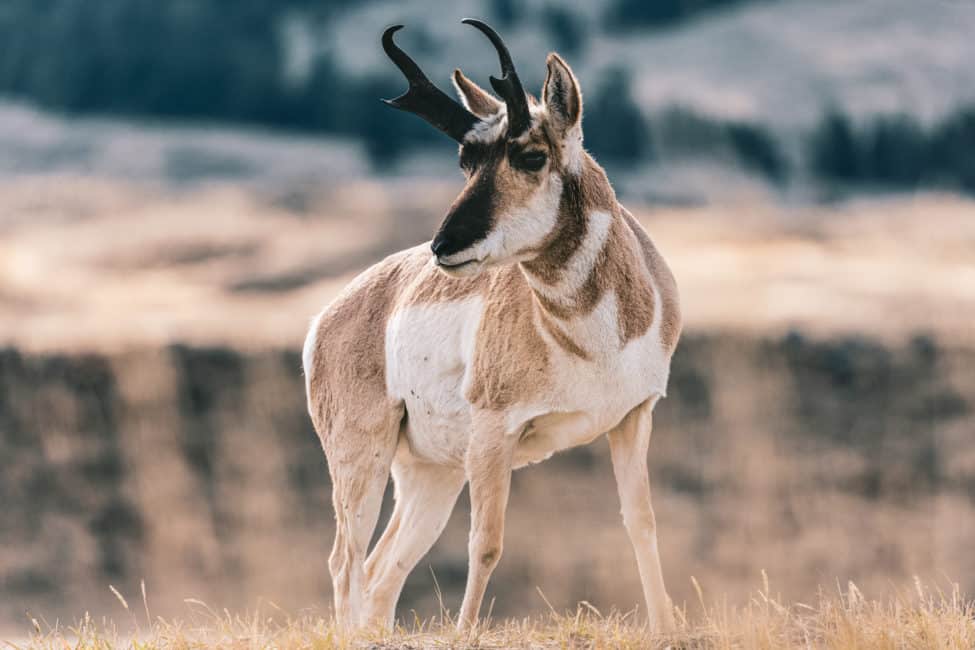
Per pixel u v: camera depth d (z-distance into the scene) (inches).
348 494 1240.2
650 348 1082.7
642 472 1096.2
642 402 1096.2
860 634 950.4
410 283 1225.4
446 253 1011.3
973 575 3024.1
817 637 995.9
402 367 1200.2
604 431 1105.4
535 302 1077.8
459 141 1053.8
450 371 1157.1
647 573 1088.2
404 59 1058.1
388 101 1058.1
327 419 1277.1
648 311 1080.8
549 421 1104.2
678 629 1053.2
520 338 1088.8
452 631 1062.4
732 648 968.3
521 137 1023.6
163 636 1090.7
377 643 1022.4
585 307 1053.8
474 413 1120.8
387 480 1240.2
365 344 1246.3
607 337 1060.5
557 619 1082.7
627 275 1069.8
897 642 964.6
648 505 1095.0
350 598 1221.7
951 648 949.8
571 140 1038.4
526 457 1158.3
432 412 1176.2
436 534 1289.4
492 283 1130.0
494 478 1102.4
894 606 1075.9
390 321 1226.0
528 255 1040.2
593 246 1051.9
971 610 1067.9
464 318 1149.1
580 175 1048.2
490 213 1019.3
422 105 1055.0
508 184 1025.5
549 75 1031.0
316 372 1295.5
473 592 1095.0
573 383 1074.1
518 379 1091.3
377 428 1229.7
